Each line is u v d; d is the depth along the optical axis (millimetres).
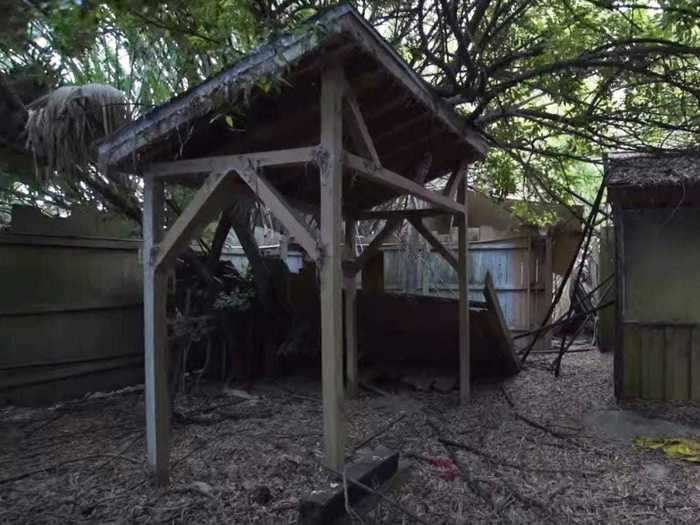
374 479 3045
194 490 3211
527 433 4348
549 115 4664
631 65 3879
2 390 4992
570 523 2852
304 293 6371
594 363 7203
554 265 8820
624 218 5156
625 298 5164
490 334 6000
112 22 3205
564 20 4250
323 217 2902
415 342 6379
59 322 5414
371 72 3068
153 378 3328
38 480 3412
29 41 3195
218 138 3533
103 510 2998
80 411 5008
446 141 4617
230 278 6566
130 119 4211
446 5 4055
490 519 2895
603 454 3869
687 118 4734
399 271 9750
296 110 3393
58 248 5402
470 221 8688
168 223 5242
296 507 2955
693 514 2951
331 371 2918
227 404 5273
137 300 6156
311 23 2596
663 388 5090
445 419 4773
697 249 4980
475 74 4309
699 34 4195
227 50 2830
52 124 4059
